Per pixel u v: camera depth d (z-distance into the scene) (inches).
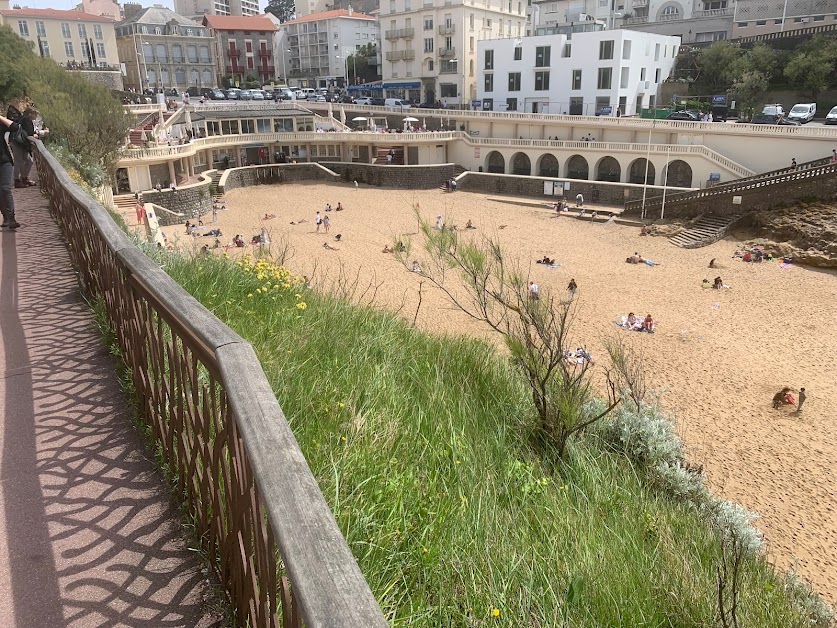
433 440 173.6
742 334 832.9
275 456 67.4
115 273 162.7
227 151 2053.4
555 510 165.0
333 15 3868.1
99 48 2947.8
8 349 184.9
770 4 2492.6
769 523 418.0
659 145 1674.5
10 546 105.8
